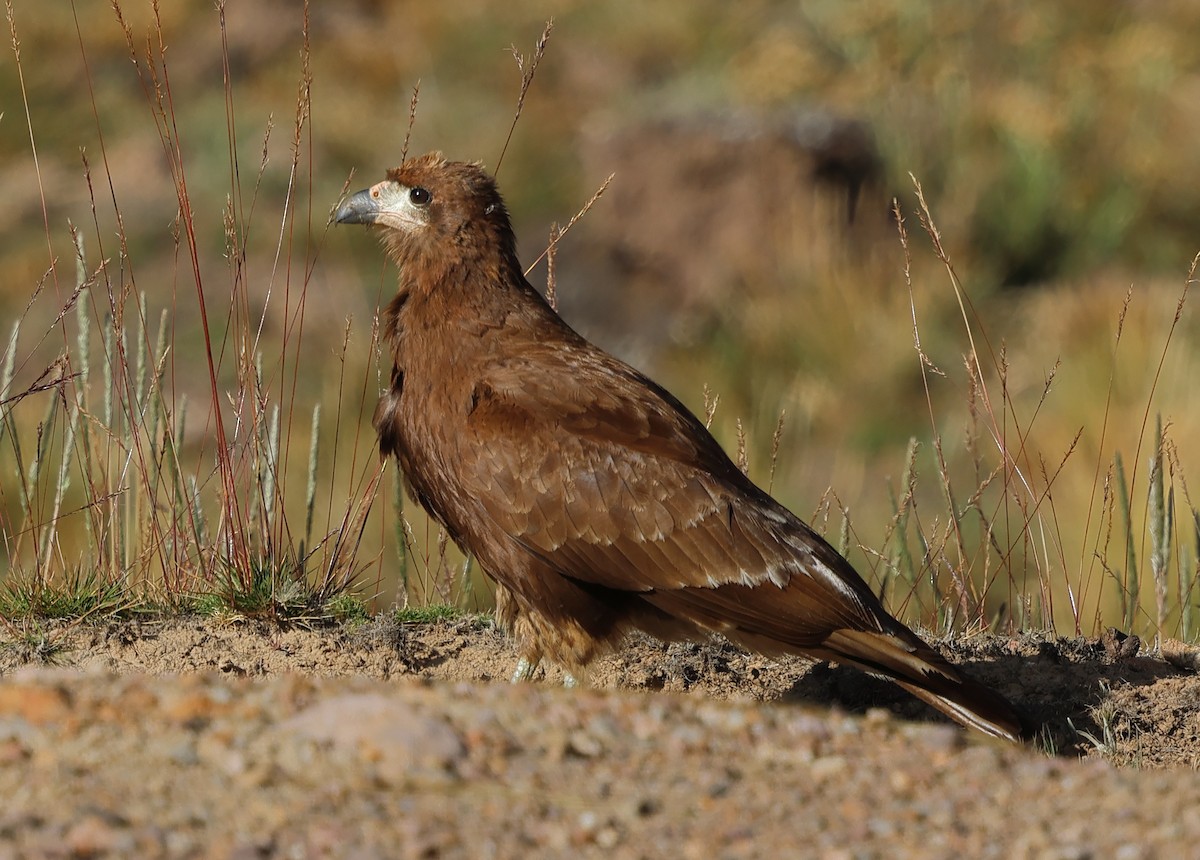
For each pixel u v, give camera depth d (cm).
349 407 2031
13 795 581
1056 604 1429
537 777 616
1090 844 577
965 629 1072
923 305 2358
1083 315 2297
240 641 978
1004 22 2903
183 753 617
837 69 2922
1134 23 2995
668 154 2642
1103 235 2600
